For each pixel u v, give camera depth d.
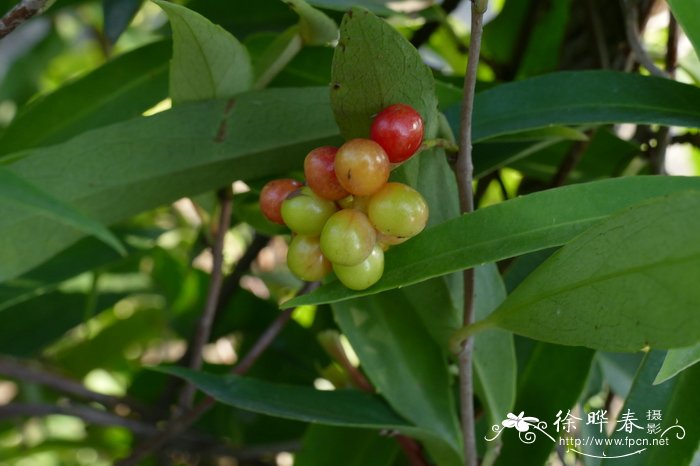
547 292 0.19
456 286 0.23
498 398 0.24
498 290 0.23
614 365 0.31
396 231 0.18
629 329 0.18
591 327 0.19
